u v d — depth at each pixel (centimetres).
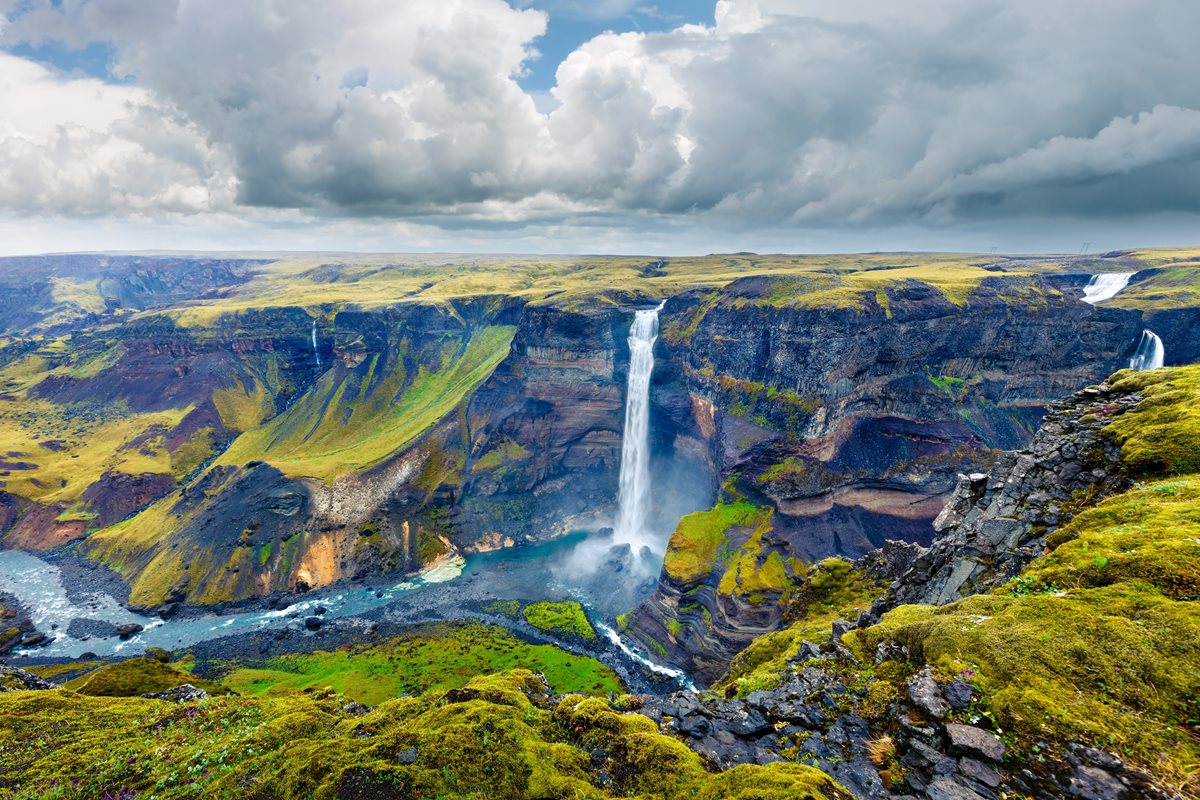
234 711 2475
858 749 1513
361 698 7025
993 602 1795
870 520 9419
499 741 1647
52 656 9481
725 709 1856
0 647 9650
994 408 11831
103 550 13700
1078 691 1319
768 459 9481
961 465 9525
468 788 1490
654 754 1592
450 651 8425
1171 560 1552
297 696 2703
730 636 7238
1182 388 2722
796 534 8862
